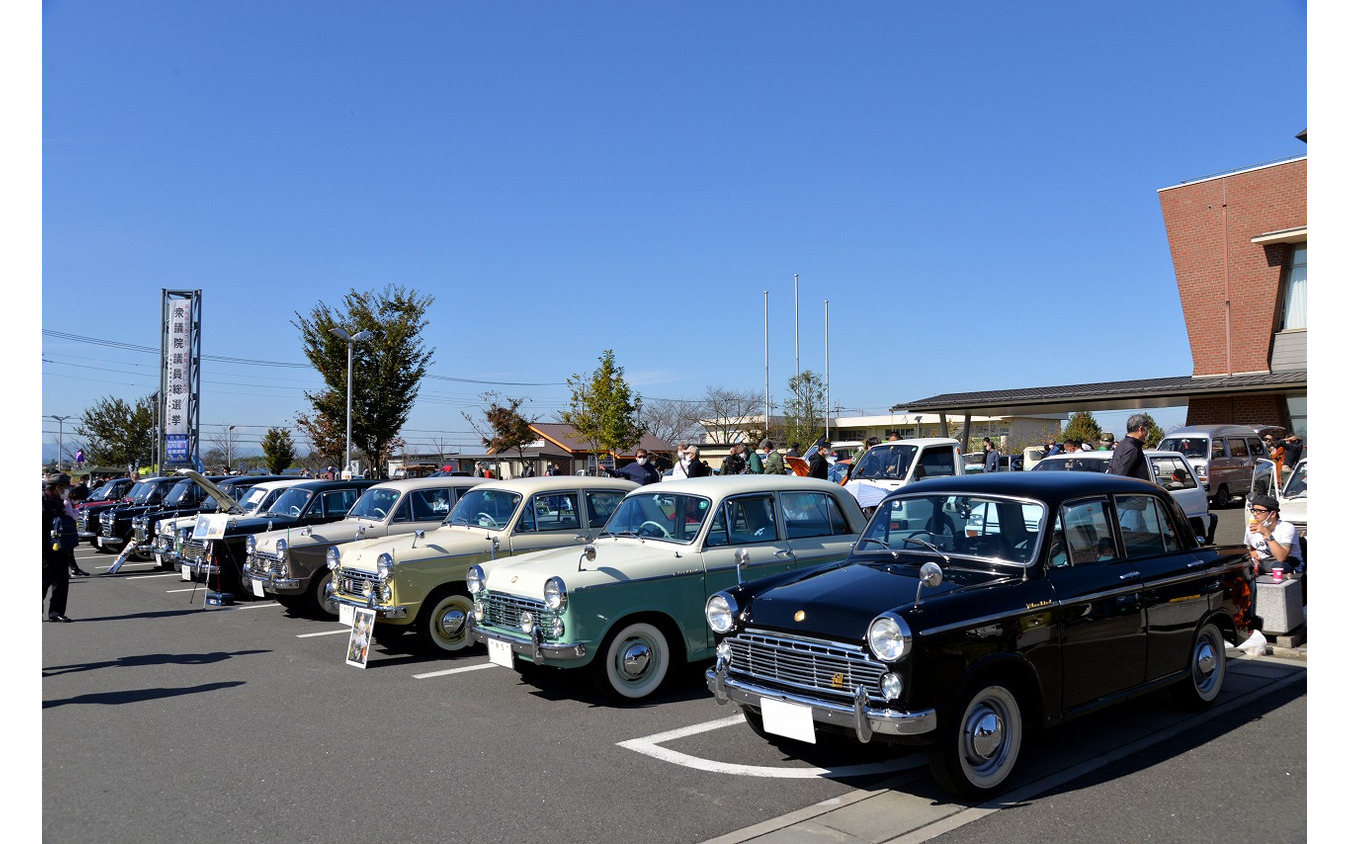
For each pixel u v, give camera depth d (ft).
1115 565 18.65
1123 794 15.93
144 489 63.62
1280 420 74.23
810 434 134.41
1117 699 18.02
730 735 20.13
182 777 17.84
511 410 129.80
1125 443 32.07
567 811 15.83
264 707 22.98
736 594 18.24
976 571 17.46
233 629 34.27
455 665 27.66
